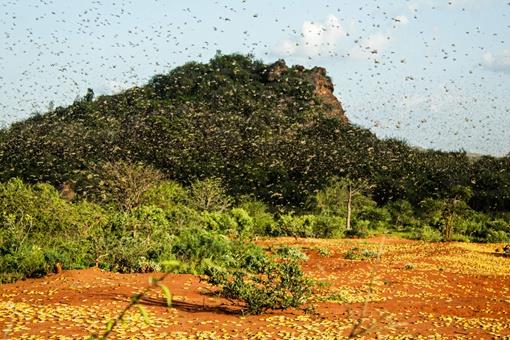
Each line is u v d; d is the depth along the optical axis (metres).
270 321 9.97
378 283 15.26
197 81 97.88
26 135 61.16
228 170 59.09
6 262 13.69
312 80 113.06
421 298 13.27
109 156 56.84
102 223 21.41
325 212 48.53
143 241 16.83
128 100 81.75
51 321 9.05
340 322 10.06
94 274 14.27
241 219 31.72
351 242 32.16
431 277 16.78
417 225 46.31
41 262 14.16
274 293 10.94
